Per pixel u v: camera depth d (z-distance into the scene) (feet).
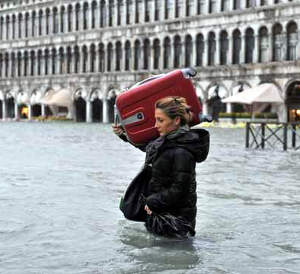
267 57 225.76
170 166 25.93
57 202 35.83
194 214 26.84
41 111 334.44
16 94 339.36
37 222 29.60
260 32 227.40
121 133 29.66
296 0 213.87
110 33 287.28
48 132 157.28
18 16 334.85
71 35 305.73
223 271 21.31
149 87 27.94
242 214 32.58
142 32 273.13
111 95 287.89
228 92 237.86
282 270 21.59
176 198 25.64
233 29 236.43
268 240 26.30
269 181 48.47
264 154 79.77
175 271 21.20
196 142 26.00
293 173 55.06
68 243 25.26
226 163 65.41
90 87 296.92
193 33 251.80
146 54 274.36
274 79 221.66
